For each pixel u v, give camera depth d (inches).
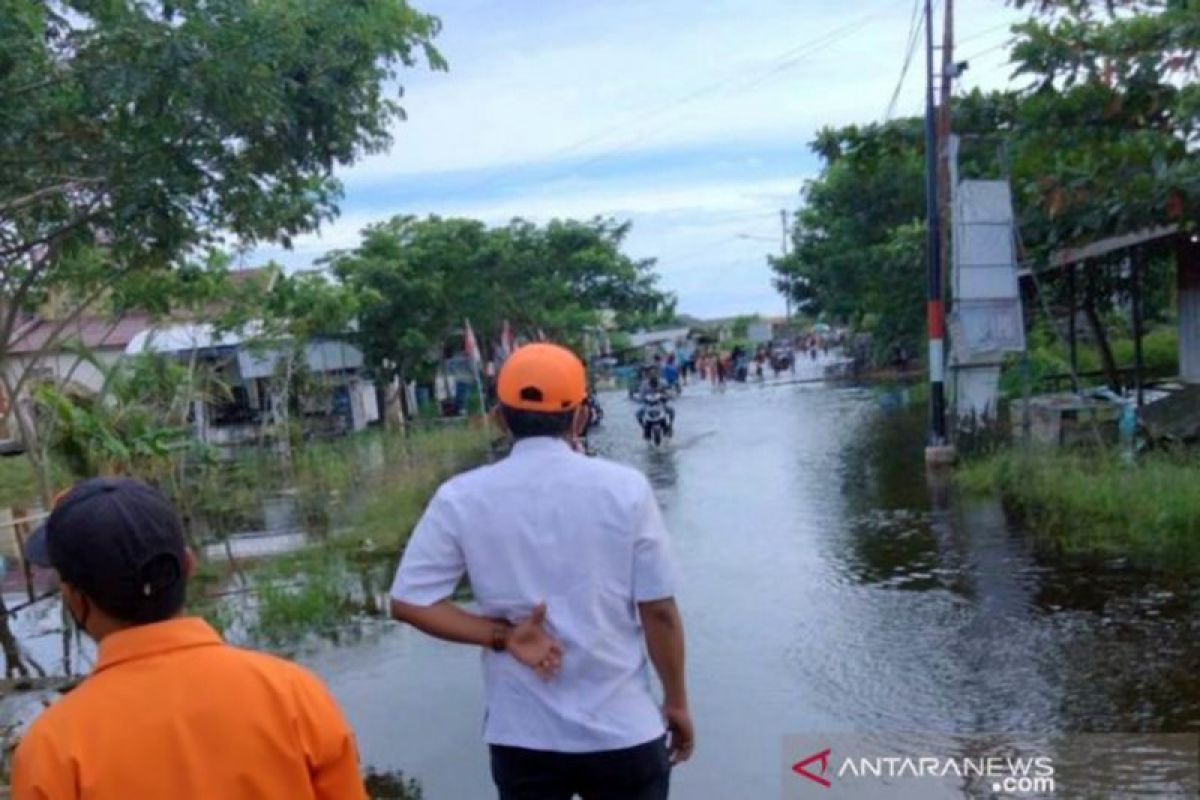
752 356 2267.5
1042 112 427.5
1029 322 935.0
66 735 75.0
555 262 1459.2
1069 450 530.0
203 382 818.8
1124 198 405.4
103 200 374.0
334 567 448.1
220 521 617.9
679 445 844.6
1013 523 427.8
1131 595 313.7
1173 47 388.2
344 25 338.0
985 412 614.5
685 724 120.9
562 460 115.5
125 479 82.5
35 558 86.0
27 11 297.9
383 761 232.2
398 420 1278.3
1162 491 405.1
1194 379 761.6
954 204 596.1
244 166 354.0
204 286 679.1
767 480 615.8
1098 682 246.2
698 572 392.8
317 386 1179.9
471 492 115.6
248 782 76.2
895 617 313.0
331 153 359.9
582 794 116.4
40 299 559.8
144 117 328.2
